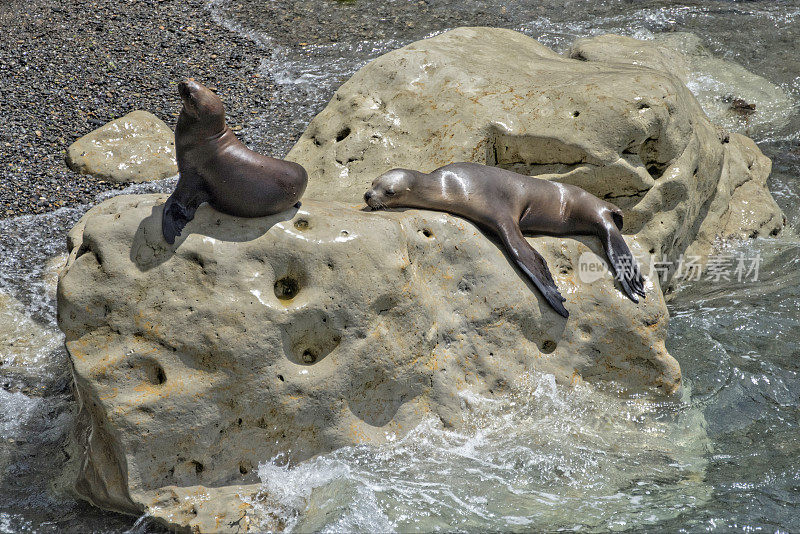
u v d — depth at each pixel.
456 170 20.09
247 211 17.23
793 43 38.78
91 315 16.69
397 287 17.56
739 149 29.53
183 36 37.56
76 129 31.05
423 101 23.86
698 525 16.38
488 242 19.70
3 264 25.56
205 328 16.50
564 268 20.45
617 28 39.91
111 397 16.23
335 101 25.38
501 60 25.67
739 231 27.05
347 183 23.14
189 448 16.50
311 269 17.11
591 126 21.38
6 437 19.78
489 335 19.16
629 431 19.42
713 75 36.34
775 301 23.86
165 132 30.78
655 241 22.09
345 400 17.28
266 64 36.25
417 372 18.00
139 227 17.00
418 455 17.78
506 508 16.80
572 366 19.91
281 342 16.83
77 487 17.52
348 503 16.53
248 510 16.20
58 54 35.09
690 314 23.50
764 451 18.70
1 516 17.20
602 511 16.80
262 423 16.89
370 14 40.84
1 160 29.38
